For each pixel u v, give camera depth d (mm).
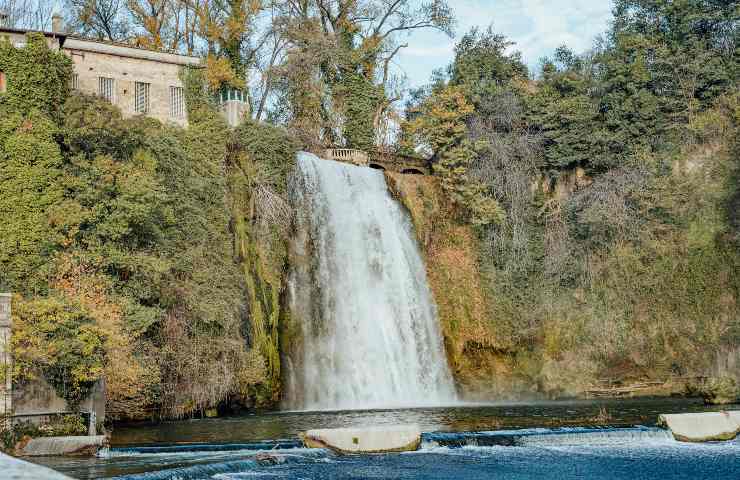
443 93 57844
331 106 60812
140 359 32031
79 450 23938
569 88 60531
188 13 60344
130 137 37906
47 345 26719
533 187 57812
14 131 35469
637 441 28047
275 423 32781
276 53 63719
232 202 43125
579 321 51781
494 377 51531
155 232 36969
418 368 49469
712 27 63688
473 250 54688
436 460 24359
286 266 45094
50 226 34344
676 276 51906
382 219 51781
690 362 50062
